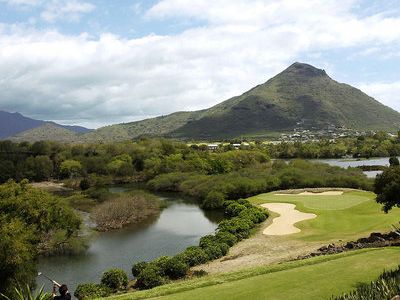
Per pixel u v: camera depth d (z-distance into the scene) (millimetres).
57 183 123938
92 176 113938
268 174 92188
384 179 38281
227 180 86938
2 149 150625
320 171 96562
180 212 70812
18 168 125625
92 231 56125
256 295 19062
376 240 35969
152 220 63969
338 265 24047
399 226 42719
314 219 53031
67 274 38594
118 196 74625
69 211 48031
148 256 43938
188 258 36875
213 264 36844
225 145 195625
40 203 43719
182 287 23672
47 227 44531
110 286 32656
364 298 14516
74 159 137250
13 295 28250
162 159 133250
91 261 42594
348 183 84750
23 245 30453
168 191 99812
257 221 54000
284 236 45812
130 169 125375
